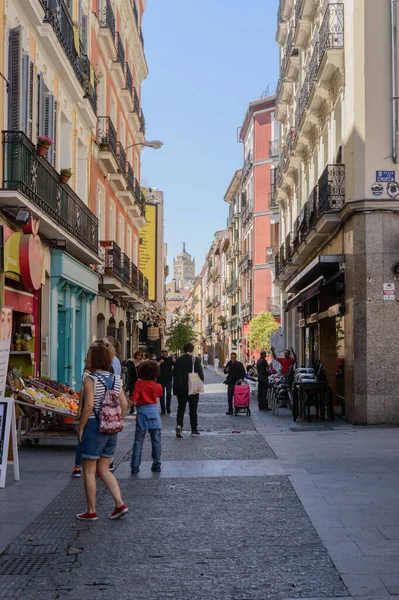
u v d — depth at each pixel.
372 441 13.06
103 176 26.16
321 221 18.19
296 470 10.02
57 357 19.25
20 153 13.14
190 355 14.74
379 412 15.73
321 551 6.03
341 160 19.02
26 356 13.50
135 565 5.77
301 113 24.38
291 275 31.47
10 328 9.75
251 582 5.30
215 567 5.69
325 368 20.61
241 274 65.19
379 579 5.27
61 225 16.31
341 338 18.11
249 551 6.11
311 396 17.45
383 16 16.12
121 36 30.55
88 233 20.23
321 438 13.70
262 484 9.10
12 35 13.42
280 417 19.27
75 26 18.95
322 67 18.70
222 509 7.75
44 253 16.92
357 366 15.88
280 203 35.00
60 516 7.46
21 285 14.73
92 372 7.39
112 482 7.41
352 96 16.44
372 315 15.77
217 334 94.38
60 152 19.31
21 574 5.55
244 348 61.97
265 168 55.88
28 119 14.14
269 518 7.26
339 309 17.19
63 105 18.78
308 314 24.86
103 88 26.14
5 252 12.38
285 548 6.16
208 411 22.42
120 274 26.98
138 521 7.26
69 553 6.11
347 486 8.76
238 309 68.00
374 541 6.29
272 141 55.06
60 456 11.73
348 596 4.94
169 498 8.41
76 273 19.73
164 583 5.32
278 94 33.56
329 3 18.61
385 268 15.78
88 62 20.81
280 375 21.33
